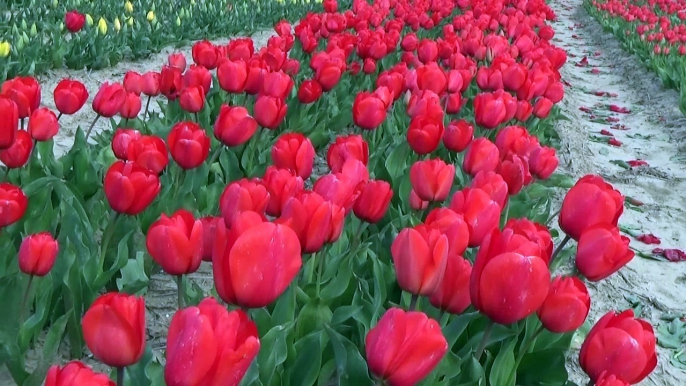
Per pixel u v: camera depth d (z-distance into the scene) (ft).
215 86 18.60
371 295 8.96
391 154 13.12
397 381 5.09
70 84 11.66
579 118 28.68
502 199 8.14
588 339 5.75
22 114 10.74
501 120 13.65
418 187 8.68
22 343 7.80
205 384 4.21
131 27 29.66
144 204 7.88
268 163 13.99
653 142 26.63
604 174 22.03
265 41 38.83
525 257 5.34
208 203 12.07
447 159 15.57
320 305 7.76
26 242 7.11
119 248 9.00
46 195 10.10
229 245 5.01
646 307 13.42
